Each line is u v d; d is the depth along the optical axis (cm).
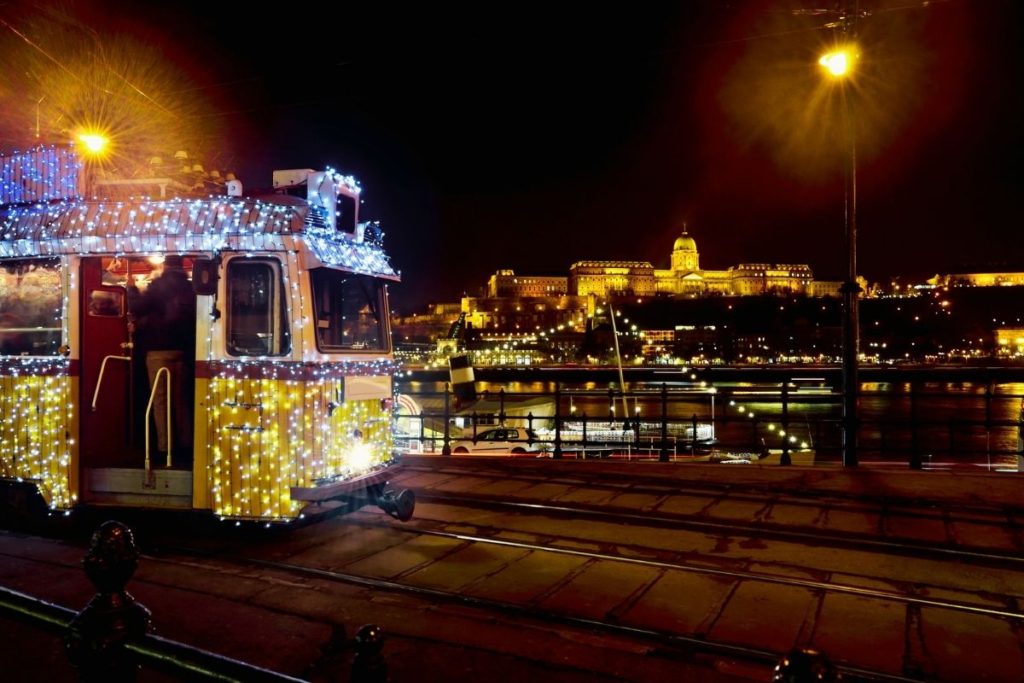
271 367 666
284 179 767
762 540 728
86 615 207
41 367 729
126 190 755
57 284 727
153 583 597
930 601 548
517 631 499
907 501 890
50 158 773
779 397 1238
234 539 727
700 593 573
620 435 2484
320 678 427
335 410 689
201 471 682
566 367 10288
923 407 5978
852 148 1216
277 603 552
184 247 683
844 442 1188
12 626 500
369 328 772
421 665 444
